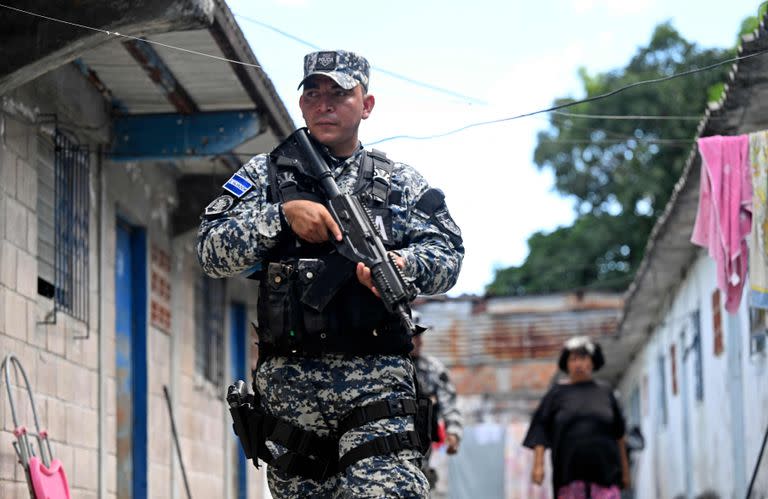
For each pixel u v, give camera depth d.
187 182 12.16
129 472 10.78
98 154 9.76
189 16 6.96
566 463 11.59
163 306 11.75
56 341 8.60
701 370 15.89
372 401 4.70
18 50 7.10
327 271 4.70
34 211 8.15
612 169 33.25
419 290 4.85
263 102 9.66
